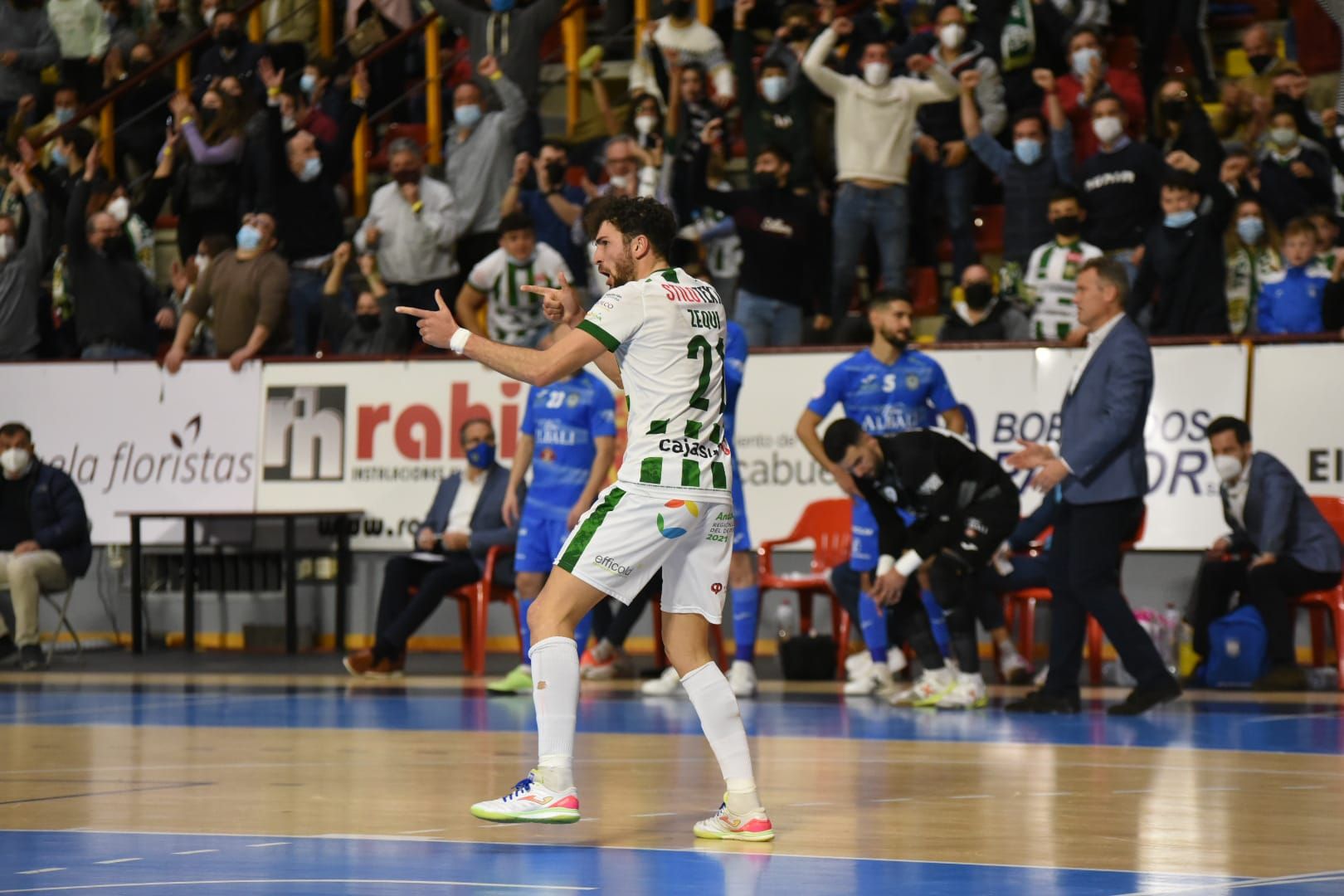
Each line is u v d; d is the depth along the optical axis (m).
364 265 40.50
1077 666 26.47
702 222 38.56
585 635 32.28
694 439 13.98
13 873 11.71
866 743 21.41
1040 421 34.72
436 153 46.78
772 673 35.00
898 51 40.41
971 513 26.09
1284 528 31.19
